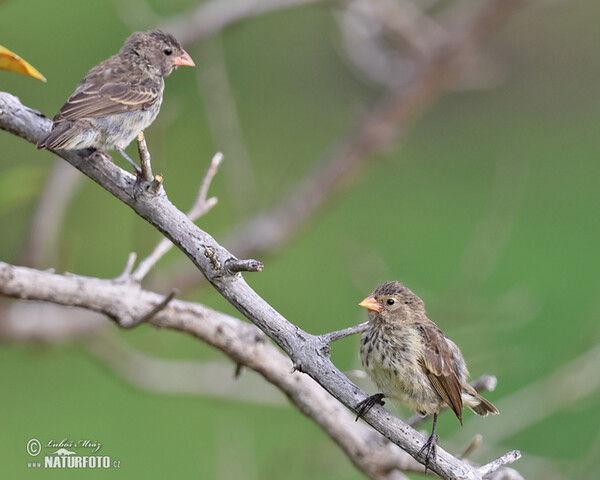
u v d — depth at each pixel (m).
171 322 7.88
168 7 15.25
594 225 17.27
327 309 15.98
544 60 19.25
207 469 12.97
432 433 7.94
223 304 15.12
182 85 16.27
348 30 14.53
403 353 8.01
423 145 18.89
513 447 12.82
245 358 8.16
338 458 10.04
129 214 14.98
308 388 8.37
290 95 17.83
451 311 11.62
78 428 13.48
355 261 13.38
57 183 12.29
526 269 16.34
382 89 16.19
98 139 8.29
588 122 18.94
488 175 18.33
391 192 18.11
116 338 11.55
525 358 13.85
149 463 13.08
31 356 12.32
